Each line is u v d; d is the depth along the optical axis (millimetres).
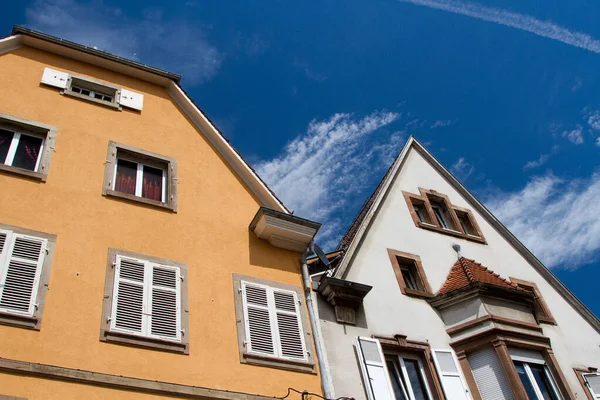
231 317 10914
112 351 9312
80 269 10055
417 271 14922
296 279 12500
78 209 10914
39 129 12000
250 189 13664
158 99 14500
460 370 12852
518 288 15086
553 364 13797
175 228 11727
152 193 12516
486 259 16812
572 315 16656
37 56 13617
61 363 8805
